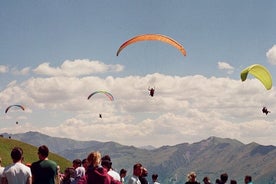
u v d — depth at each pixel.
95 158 13.87
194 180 22.92
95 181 13.49
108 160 16.36
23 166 15.52
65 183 23.89
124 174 24.03
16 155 15.53
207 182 26.14
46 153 15.97
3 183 15.30
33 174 15.66
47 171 15.66
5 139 155.50
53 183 15.84
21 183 15.31
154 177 26.59
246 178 28.34
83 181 13.45
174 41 40.94
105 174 13.69
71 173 23.78
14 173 15.25
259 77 35.88
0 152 139.25
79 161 23.91
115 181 13.88
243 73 33.66
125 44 41.97
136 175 20.91
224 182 26.23
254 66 34.12
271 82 35.56
